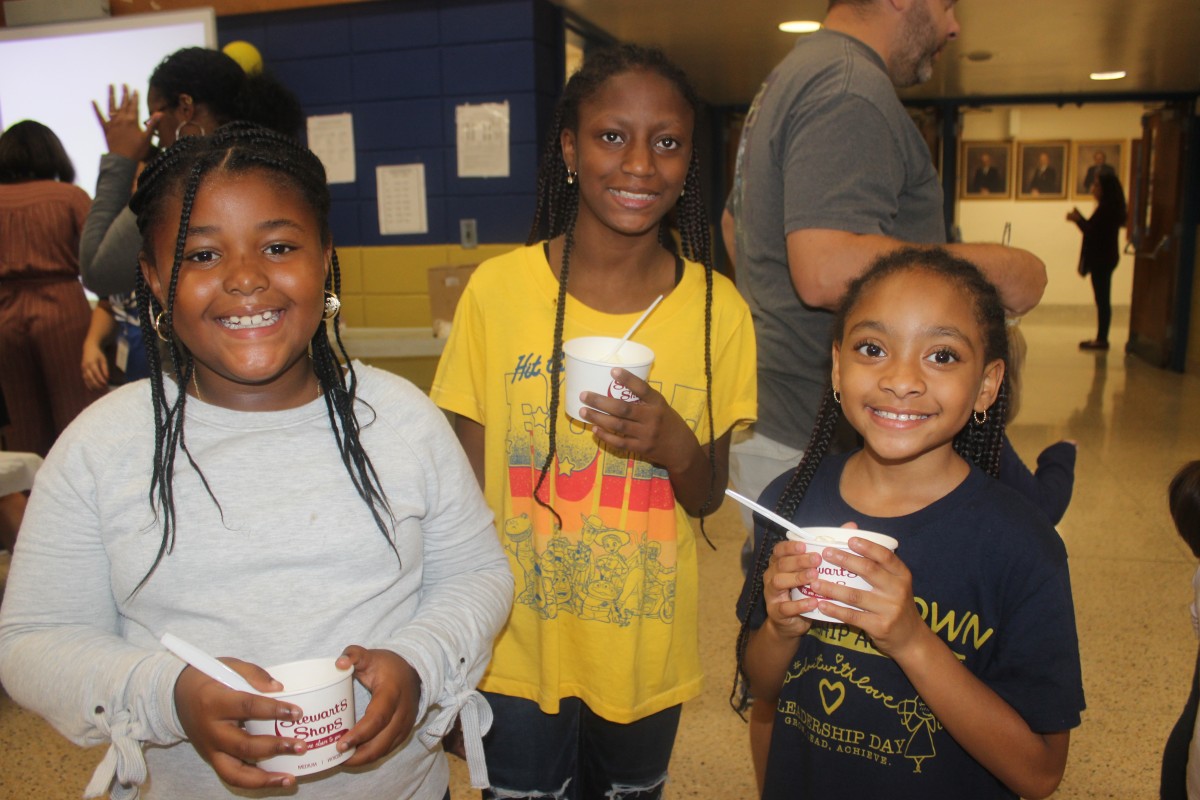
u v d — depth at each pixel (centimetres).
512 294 131
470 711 98
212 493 90
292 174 93
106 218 200
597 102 122
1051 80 683
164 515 88
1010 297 142
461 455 107
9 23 373
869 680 107
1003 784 101
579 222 130
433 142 379
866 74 154
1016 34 502
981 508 105
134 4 373
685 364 129
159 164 92
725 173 830
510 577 110
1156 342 754
